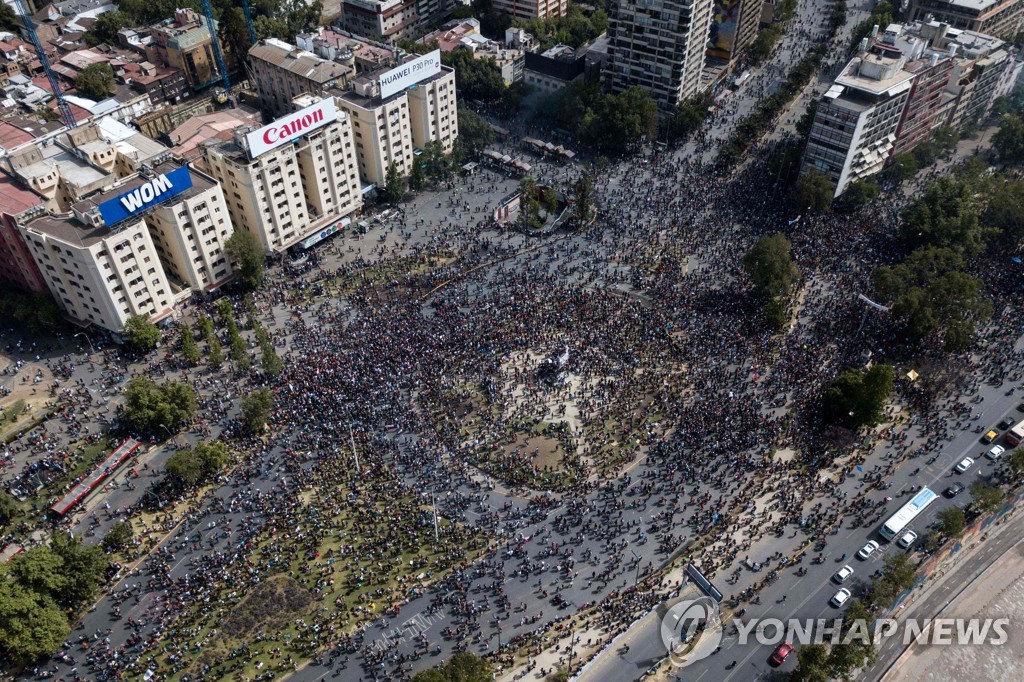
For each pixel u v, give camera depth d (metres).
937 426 182.25
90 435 181.00
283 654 141.25
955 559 159.50
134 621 145.62
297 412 184.25
